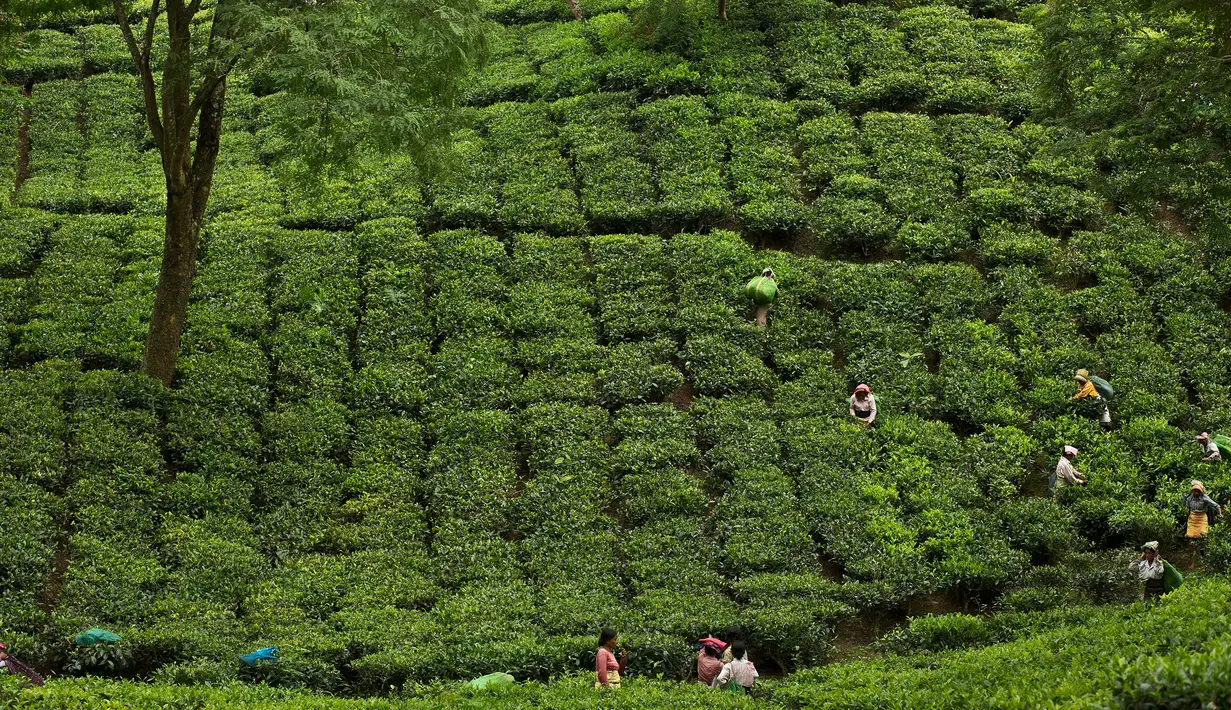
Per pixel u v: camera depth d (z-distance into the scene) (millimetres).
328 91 24766
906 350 31031
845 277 33094
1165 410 28969
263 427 28859
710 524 27000
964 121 38406
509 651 22484
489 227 36188
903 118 38719
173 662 22469
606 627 23328
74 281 33250
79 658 22266
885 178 36375
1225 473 27000
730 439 28719
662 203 35562
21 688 17719
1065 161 36438
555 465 28172
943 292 32406
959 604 25344
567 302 32750
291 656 22281
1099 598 24406
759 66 41531
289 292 33031
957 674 18609
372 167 38875
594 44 44375
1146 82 26328
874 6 44625
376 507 27203
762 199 35719
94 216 36594
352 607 24469
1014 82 40000
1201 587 20922
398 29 25250
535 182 37281
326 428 28969
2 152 40531
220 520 26469
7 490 25984
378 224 35750
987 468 27828
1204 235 33562
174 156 27234
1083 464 27781
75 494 26297
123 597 24047
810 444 28406
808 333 31656
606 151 38094
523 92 42469
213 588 24750
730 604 24453
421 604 24906
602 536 26453
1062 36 27688
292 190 37781
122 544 25438
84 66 45750
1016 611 23781
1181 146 26672
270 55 24891
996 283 32781
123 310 32156
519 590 25109
